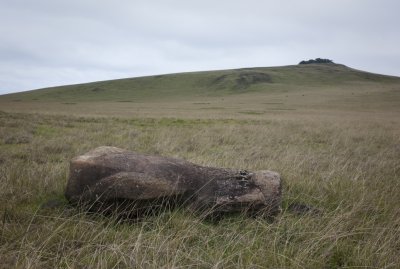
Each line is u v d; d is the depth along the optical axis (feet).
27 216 15.99
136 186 16.61
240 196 17.35
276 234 15.05
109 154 17.74
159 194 16.83
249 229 16.08
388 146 48.83
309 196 20.70
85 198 16.69
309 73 593.83
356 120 111.75
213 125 75.41
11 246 13.00
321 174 25.96
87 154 17.89
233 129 63.62
